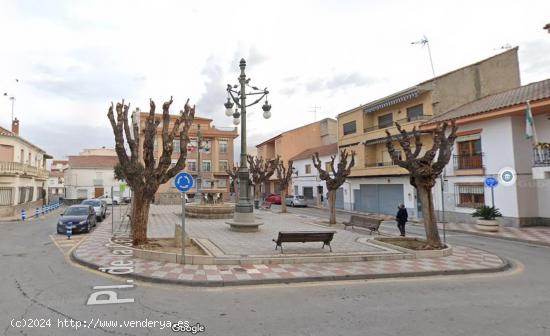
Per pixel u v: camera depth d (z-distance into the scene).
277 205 46.06
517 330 5.41
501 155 20.56
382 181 31.02
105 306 6.45
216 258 9.88
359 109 33.78
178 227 12.38
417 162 12.73
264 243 12.93
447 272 9.45
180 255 10.02
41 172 42.41
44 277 8.66
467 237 17.36
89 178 58.94
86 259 10.50
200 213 23.95
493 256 11.60
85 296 7.06
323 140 52.59
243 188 16.53
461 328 5.48
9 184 31.48
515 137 20.03
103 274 8.94
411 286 8.15
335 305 6.64
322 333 5.25
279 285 8.11
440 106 26.19
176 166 13.00
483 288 8.00
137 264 9.77
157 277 8.33
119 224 22.02
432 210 12.62
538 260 11.57
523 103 18.36
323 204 40.84
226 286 7.95
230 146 55.94
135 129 15.30
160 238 14.05
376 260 10.74
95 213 21.56
